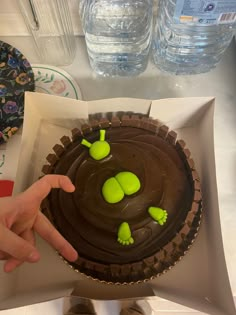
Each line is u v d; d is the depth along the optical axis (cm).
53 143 38
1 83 43
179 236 30
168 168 32
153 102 34
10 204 25
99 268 29
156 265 30
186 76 45
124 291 30
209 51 43
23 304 27
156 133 34
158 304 33
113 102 35
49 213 31
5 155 40
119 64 45
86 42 44
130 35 42
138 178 31
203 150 35
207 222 32
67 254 27
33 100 34
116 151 32
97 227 30
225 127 42
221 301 28
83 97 44
